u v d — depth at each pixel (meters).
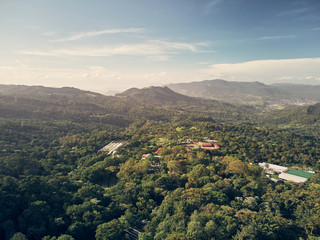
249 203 103.69
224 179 131.00
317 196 108.31
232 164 150.12
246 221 85.81
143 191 120.56
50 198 102.44
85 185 133.25
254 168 153.12
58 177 136.62
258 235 77.81
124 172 149.12
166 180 131.00
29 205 93.69
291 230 88.00
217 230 77.31
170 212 97.19
